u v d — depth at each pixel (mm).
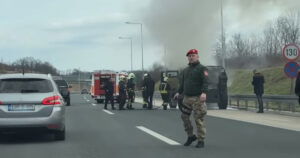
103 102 44000
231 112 24688
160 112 26078
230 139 13461
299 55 21516
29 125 12477
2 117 12438
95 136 14477
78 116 23250
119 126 17625
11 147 12250
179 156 10523
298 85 11930
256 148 11703
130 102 29328
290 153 10906
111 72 42562
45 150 11648
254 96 25812
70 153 11133
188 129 12102
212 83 27281
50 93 12898
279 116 21656
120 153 11047
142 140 13391
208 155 10641
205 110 11711
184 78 11805
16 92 12719
